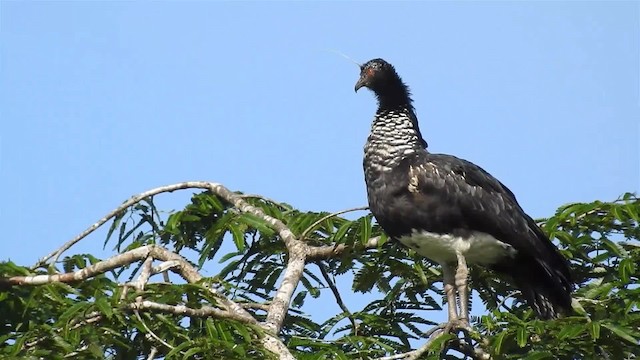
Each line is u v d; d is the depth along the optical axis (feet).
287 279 34.58
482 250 38.17
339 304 36.76
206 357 27.53
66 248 35.19
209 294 30.48
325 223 38.32
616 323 30.17
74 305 28.86
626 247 36.09
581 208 36.19
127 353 29.50
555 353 30.27
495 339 30.76
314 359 29.76
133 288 30.32
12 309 31.50
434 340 31.04
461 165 38.34
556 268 37.09
